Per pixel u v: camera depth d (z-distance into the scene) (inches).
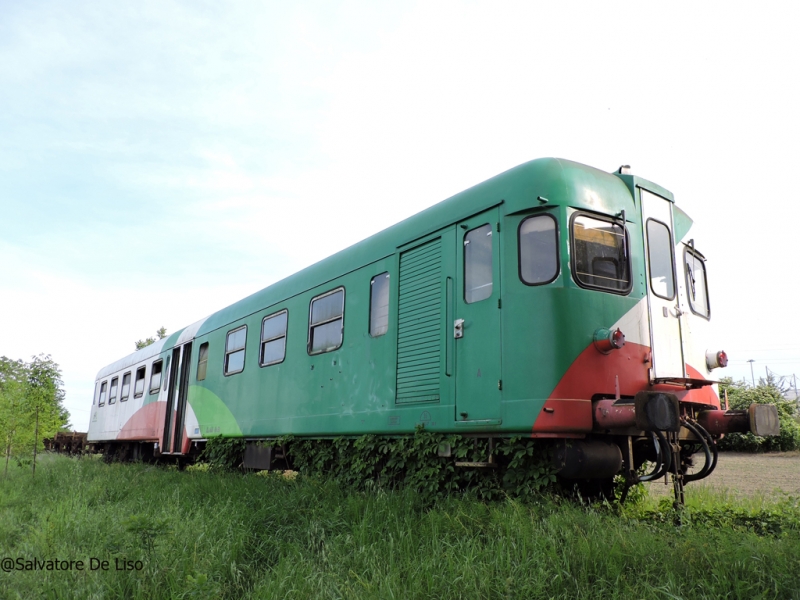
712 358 279.6
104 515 258.5
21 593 172.4
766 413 237.9
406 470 291.9
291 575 179.0
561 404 221.9
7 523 261.9
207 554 196.7
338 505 263.7
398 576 171.3
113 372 810.8
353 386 330.0
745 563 160.1
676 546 172.4
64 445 1258.6
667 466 227.9
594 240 241.9
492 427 239.1
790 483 408.2
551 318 228.8
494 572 167.9
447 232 278.7
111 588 169.3
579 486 255.6
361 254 340.8
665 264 267.6
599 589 156.9
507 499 226.2
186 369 578.2
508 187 251.1
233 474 422.3
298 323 394.0
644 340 247.0
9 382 562.3
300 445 379.6
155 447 610.5
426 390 276.8
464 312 261.4
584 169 251.3
